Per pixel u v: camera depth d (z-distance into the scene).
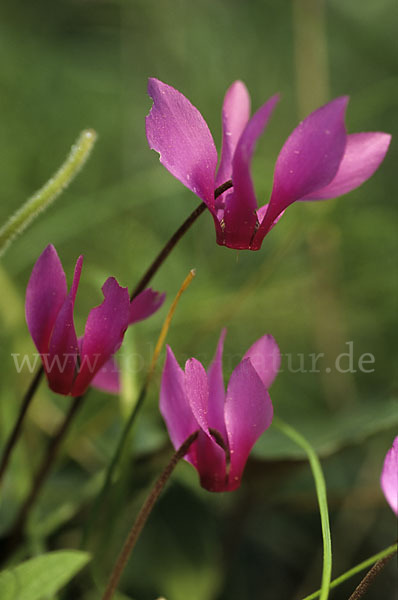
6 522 0.35
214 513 0.37
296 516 0.40
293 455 0.35
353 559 0.39
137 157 0.62
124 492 0.33
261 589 0.39
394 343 0.48
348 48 0.69
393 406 0.36
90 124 0.63
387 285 0.49
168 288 0.48
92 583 0.36
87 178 0.59
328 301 0.48
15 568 0.29
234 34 0.67
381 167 0.60
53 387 0.29
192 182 0.28
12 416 0.38
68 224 0.51
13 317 0.40
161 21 0.67
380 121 0.63
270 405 0.28
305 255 0.52
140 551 0.36
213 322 0.42
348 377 0.47
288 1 0.68
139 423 0.38
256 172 0.51
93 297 0.49
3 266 0.49
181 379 0.29
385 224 0.49
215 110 0.61
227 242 0.29
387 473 0.27
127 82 0.66
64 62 0.66
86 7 0.69
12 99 0.61
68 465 0.39
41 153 0.60
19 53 0.64
